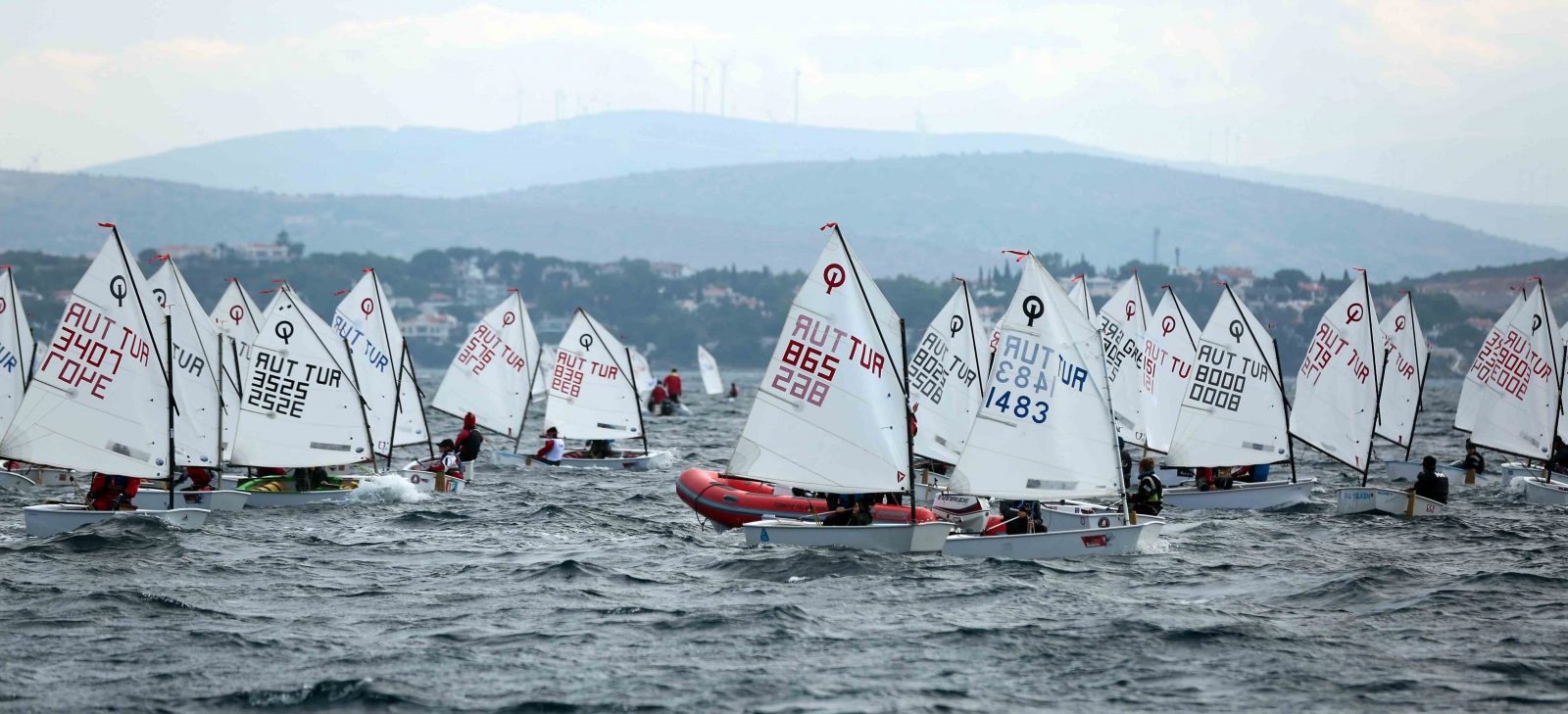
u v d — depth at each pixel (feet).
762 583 317.63
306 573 330.13
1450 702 222.69
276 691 224.74
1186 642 262.26
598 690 228.43
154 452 377.30
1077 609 290.76
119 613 278.87
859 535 354.13
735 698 224.12
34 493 488.44
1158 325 569.64
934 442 505.25
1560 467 567.59
